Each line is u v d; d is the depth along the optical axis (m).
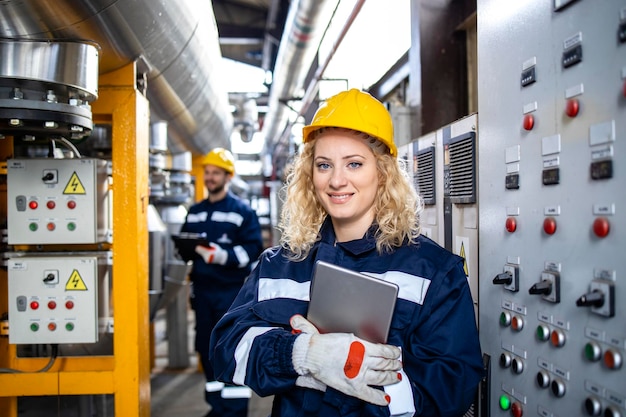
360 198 1.19
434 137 1.87
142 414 2.24
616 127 0.90
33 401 2.68
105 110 2.13
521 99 1.21
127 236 2.17
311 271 1.27
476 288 1.52
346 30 3.08
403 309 1.12
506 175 1.29
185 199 4.87
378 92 3.97
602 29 0.93
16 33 1.52
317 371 1.06
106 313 2.26
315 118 1.24
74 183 2.04
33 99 1.67
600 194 0.94
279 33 5.80
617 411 0.91
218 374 1.24
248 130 7.19
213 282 3.29
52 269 2.03
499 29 1.32
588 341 0.98
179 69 2.40
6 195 2.23
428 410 1.09
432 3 2.69
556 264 1.08
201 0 2.15
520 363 1.23
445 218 1.76
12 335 2.03
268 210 10.89
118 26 1.65
